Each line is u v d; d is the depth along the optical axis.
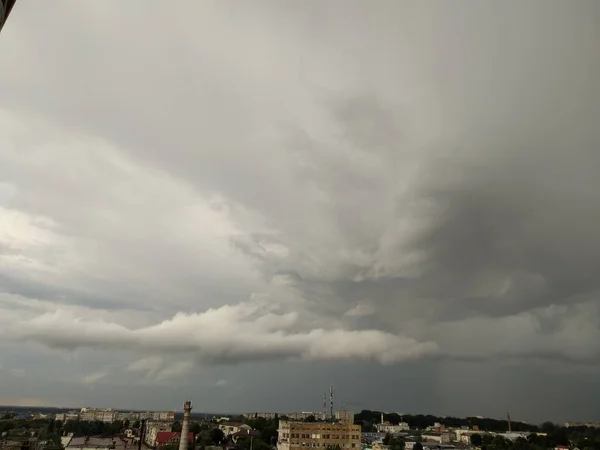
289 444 172.38
